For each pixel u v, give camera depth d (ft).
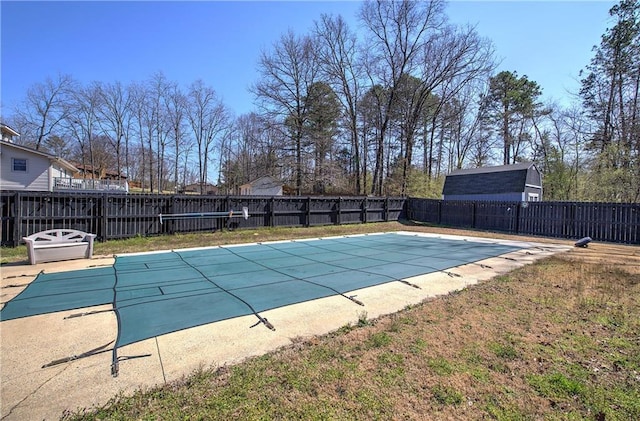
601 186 54.08
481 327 10.62
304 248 28.35
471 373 7.73
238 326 10.73
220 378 7.45
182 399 6.61
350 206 50.21
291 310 12.39
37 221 25.82
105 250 25.11
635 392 7.00
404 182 73.87
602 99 62.49
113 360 8.32
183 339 9.66
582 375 7.69
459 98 82.58
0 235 24.25
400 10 68.33
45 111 108.47
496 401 6.68
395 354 8.68
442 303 13.25
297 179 71.92
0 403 6.47
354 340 9.63
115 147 120.16
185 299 13.53
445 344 9.32
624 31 56.39
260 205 40.09
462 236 39.40
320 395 6.78
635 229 33.55
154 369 7.89
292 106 71.00
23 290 14.52
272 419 5.99
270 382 7.27
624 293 14.61
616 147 53.01
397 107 75.20
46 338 9.60
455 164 99.81
